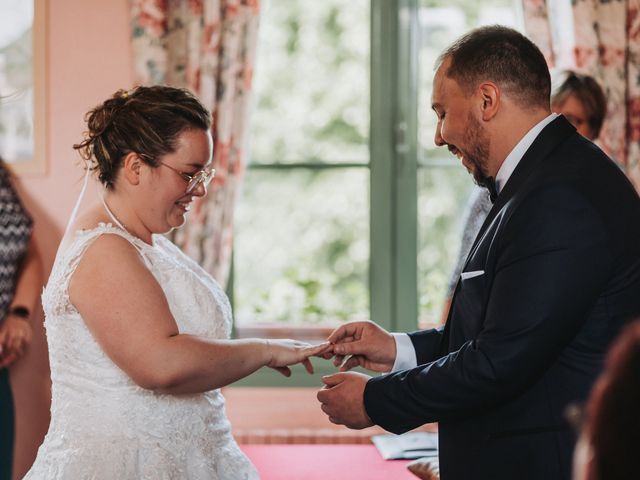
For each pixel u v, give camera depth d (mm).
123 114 2035
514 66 1996
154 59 3822
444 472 2078
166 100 2041
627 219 1913
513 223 1904
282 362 2160
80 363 2000
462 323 2064
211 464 2082
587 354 1890
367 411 2035
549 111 2043
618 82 3775
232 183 3854
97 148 2062
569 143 1988
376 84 4129
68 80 3982
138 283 1938
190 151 2037
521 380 1876
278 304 4234
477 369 1885
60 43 3982
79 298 1946
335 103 4188
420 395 1965
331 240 4219
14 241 3725
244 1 3820
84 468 1954
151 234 2145
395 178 4156
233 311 4191
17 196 3803
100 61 3971
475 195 3172
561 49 3832
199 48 3822
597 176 1930
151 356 1906
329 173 4199
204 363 1960
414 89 4141
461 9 4156
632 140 3781
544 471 1891
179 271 2107
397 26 4117
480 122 2027
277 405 4074
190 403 2076
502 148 2025
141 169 2033
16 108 4016
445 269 4203
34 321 3967
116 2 3965
